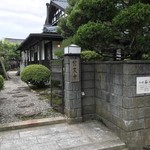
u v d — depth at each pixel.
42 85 8.20
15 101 5.94
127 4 3.51
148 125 3.29
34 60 13.90
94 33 3.15
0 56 14.63
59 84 4.68
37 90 7.81
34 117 4.36
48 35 9.65
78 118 4.18
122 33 3.43
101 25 3.23
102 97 4.04
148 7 2.76
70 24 4.46
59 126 3.98
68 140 3.32
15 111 4.82
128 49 3.82
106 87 3.85
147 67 3.23
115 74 3.49
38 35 9.57
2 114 4.56
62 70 4.44
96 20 3.58
